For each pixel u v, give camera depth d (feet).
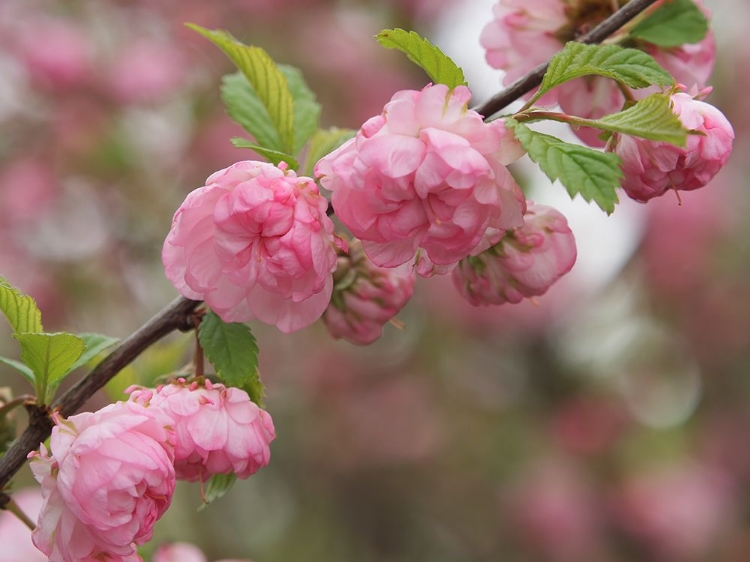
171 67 24.67
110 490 6.80
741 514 26.55
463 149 6.54
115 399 10.92
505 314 25.49
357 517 27.09
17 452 8.06
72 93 24.48
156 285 24.21
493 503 26.43
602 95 9.35
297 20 26.21
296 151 10.01
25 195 23.98
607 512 25.43
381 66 26.16
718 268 27.81
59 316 24.29
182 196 24.54
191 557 11.55
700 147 7.45
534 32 9.71
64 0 25.52
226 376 7.87
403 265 7.48
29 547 13.20
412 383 27.45
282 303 7.49
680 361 27.96
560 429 26.02
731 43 27.35
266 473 26.53
